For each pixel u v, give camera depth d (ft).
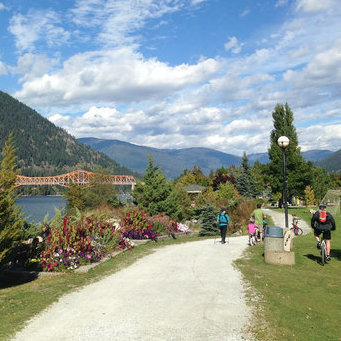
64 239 35.63
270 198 213.87
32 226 40.32
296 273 30.17
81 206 110.73
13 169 28.71
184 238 64.39
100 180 117.60
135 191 75.87
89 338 16.48
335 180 325.42
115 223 53.98
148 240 53.67
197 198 105.09
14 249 29.53
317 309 20.38
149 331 17.26
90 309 20.88
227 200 98.12
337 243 50.37
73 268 32.81
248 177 211.41
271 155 167.63
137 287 26.11
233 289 25.07
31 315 19.93
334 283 26.48
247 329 17.44
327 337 16.48
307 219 93.04
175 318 19.10
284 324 18.04
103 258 38.11
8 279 30.53
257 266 33.50
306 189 165.58
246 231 75.92
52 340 16.33
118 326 17.97
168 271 31.83
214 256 39.75
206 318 19.06
